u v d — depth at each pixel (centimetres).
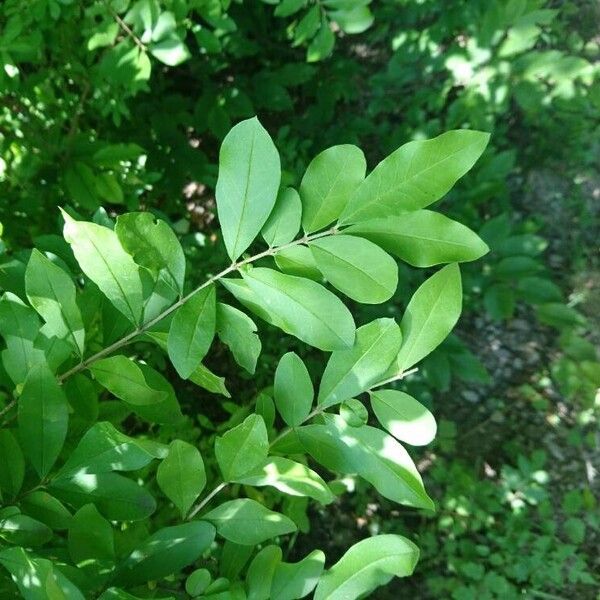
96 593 25
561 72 57
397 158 22
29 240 52
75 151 52
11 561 23
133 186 57
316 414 27
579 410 82
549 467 83
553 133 80
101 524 25
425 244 23
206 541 26
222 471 27
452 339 63
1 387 35
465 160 22
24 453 26
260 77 73
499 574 77
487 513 77
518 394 85
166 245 24
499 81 58
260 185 23
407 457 26
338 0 50
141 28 46
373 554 25
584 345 70
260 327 72
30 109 55
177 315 24
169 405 29
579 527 77
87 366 26
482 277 58
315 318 23
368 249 23
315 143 76
